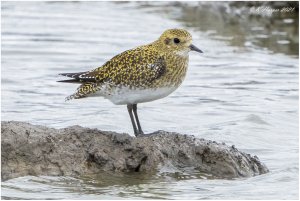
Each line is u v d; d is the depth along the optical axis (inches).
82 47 963.3
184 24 1096.2
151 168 493.4
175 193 473.4
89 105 737.6
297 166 549.6
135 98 520.4
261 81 848.3
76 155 488.4
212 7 1190.9
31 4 1219.2
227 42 1005.8
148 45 533.3
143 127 668.1
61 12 1167.6
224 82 841.5
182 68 529.3
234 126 668.1
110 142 497.0
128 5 1230.9
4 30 1040.2
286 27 1087.6
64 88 798.5
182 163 502.0
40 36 1012.5
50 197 456.1
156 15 1154.0
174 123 685.3
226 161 506.0
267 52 968.3
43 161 481.7
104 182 482.3
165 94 528.7
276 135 653.3
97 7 1214.9
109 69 518.9
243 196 473.4
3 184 468.8
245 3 1170.6
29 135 484.7
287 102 767.1
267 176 517.7
